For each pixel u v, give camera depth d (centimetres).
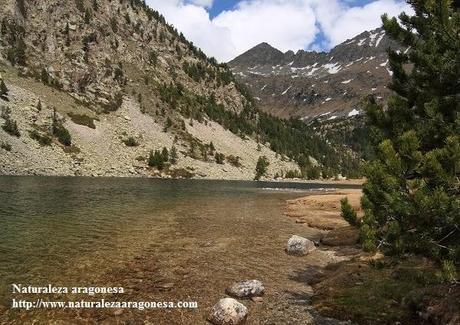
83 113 14825
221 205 5072
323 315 1375
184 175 13975
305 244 2442
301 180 18850
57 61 17250
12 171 8681
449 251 1016
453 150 977
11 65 15138
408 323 1250
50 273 1716
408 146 1059
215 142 19362
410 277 1588
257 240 2791
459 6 1313
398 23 1341
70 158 11100
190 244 2516
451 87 1191
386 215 1099
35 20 18262
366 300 1447
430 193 996
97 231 2739
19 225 2788
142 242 2486
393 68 1373
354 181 19312
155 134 16662
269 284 1755
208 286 1683
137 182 9256
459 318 1127
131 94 19238
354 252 2466
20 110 11988
